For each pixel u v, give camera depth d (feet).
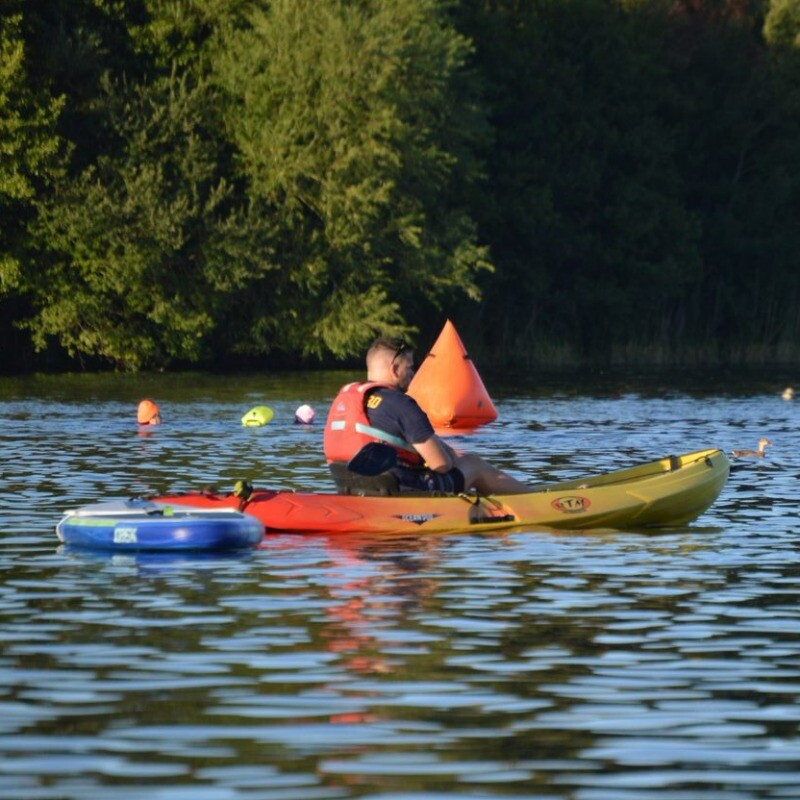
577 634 96.12
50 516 152.56
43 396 376.89
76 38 508.53
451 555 127.95
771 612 103.71
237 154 534.37
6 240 500.33
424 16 524.52
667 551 131.13
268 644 92.58
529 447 240.94
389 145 520.01
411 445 143.84
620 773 67.46
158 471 197.36
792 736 73.26
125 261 494.18
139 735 72.74
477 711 77.30
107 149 513.04
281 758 69.26
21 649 91.25
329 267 542.16
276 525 139.64
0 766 67.97
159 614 102.06
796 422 301.43
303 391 405.39
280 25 524.93
